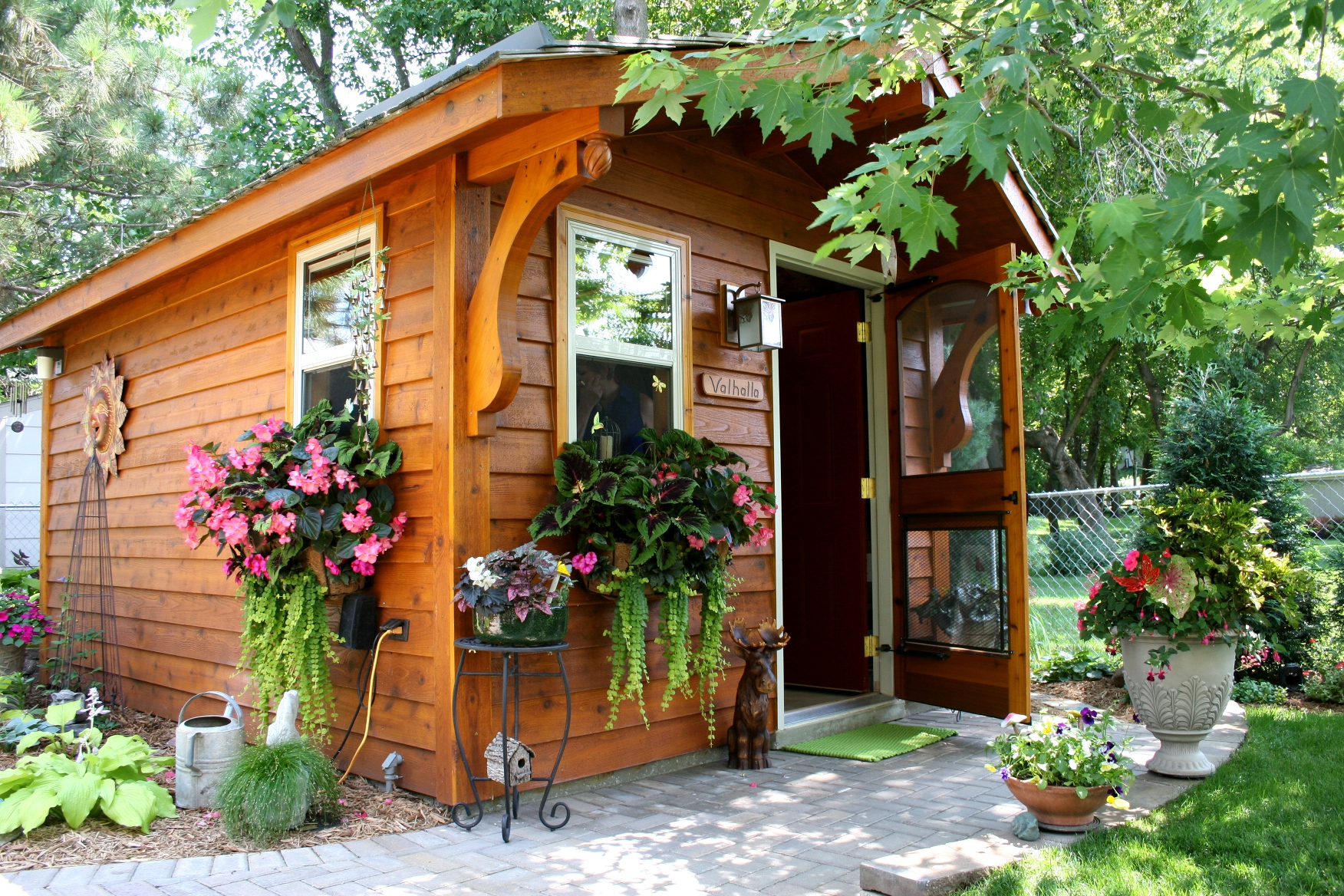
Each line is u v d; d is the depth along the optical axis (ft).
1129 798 11.89
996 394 16.52
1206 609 12.47
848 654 18.92
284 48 52.34
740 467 15.51
